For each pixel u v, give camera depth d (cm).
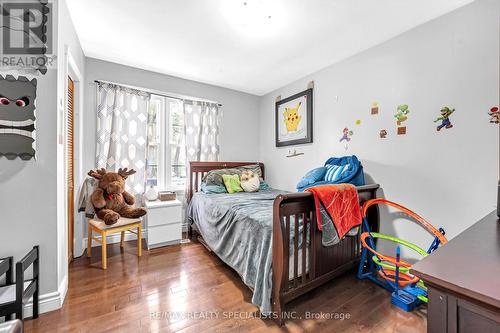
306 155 310
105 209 244
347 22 192
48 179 155
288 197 146
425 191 192
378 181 225
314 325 147
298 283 162
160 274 210
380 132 224
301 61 267
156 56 261
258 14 183
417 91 197
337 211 174
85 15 188
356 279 205
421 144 194
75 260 237
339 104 265
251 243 177
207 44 232
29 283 144
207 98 349
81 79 242
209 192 297
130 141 288
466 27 169
